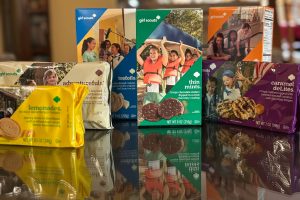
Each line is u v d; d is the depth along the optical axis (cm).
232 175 54
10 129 66
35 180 52
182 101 80
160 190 49
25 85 69
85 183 51
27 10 288
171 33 77
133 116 85
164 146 70
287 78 72
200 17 77
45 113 65
